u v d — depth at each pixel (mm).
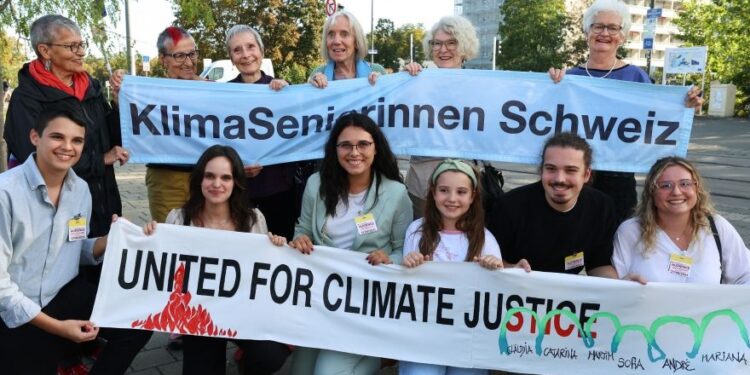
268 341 3520
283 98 4566
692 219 3379
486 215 3945
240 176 3611
